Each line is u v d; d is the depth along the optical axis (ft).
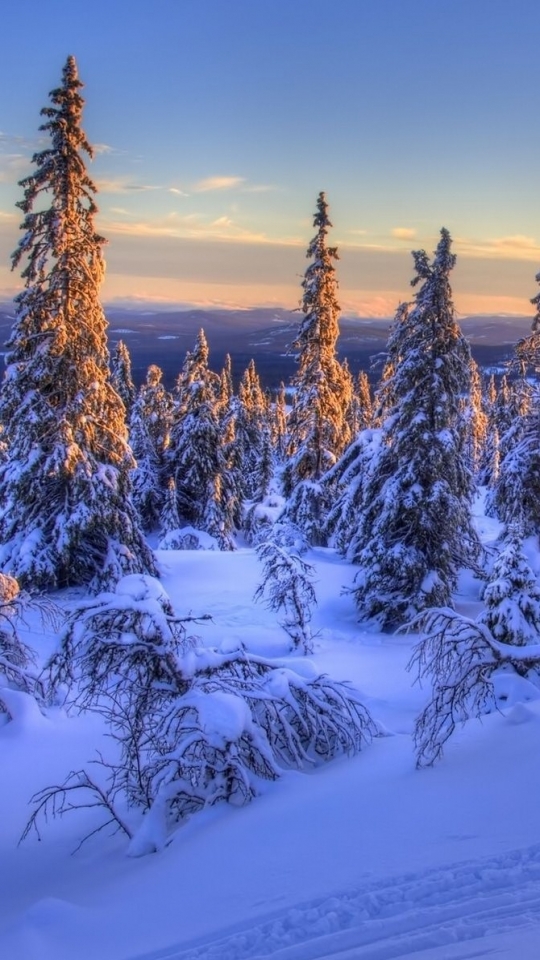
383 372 81.41
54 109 64.59
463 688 33.42
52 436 71.41
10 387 69.92
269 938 17.67
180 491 126.41
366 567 72.38
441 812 24.41
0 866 29.43
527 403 138.82
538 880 18.90
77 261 68.18
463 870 19.85
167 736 31.27
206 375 126.41
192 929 19.30
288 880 21.22
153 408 131.34
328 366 100.17
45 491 72.43
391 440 71.87
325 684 35.88
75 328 69.72
